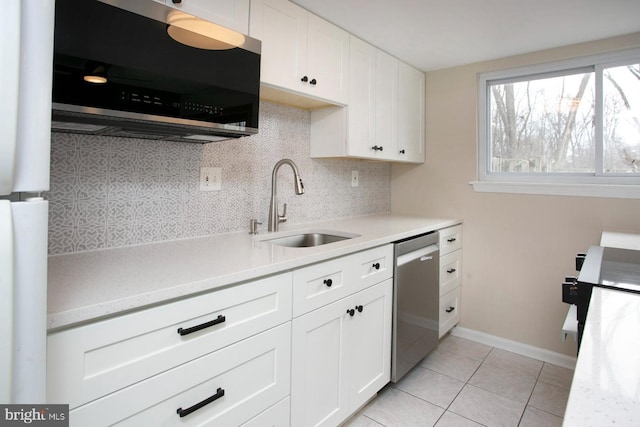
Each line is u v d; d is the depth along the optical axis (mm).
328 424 1574
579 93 2424
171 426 1008
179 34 1218
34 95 619
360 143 2244
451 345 2709
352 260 1673
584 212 2348
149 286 975
